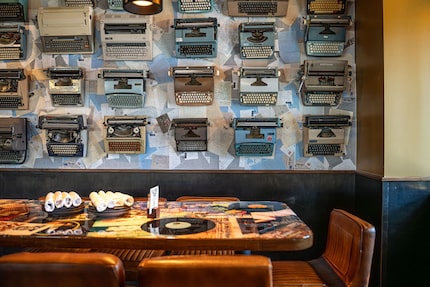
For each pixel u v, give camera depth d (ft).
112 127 12.35
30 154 13.02
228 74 12.66
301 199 12.54
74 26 12.17
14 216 7.27
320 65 12.07
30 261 4.57
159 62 12.73
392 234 10.35
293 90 12.63
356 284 6.05
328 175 12.51
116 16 12.27
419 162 10.52
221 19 12.62
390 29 10.42
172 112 12.74
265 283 4.50
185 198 9.85
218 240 5.77
